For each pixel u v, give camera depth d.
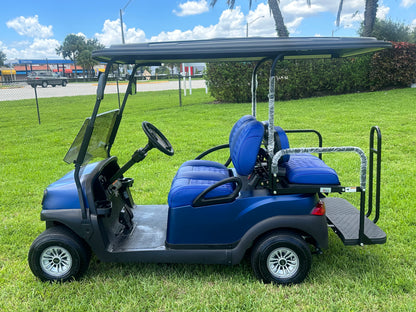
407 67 12.88
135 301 2.39
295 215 2.51
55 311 2.36
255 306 2.33
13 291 2.56
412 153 5.80
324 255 2.94
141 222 3.13
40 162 6.14
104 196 2.75
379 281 2.55
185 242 2.60
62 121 10.88
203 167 3.25
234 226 2.56
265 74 12.31
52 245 2.60
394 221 3.46
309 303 2.34
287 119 8.86
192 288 2.54
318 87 12.98
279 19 13.96
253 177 2.70
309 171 2.54
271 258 2.54
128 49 2.41
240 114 10.30
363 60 12.84
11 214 4.02
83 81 38.94
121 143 7.29
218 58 2.83
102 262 2.92
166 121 9.73
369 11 13.45
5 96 21.33
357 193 4.20
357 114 9.12
